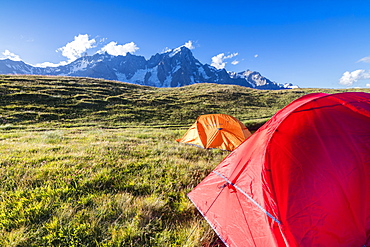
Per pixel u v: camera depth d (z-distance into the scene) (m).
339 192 3.17
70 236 3.48
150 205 4.59
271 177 3.49
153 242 3.56
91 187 5.34
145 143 12.13
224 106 45.25
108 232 3.65
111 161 7.58
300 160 3.55
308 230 2.93
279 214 3.11
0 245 3.18
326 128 3.89
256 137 4.61
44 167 6.39
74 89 45.81
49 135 13.73
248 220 3.44
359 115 4.00
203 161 8.80
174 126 28.31
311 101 4.26
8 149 8.58
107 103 38.03
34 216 3.94
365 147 3.54
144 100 44.25
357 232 2.98
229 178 4.34
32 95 35.03
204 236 3.71
